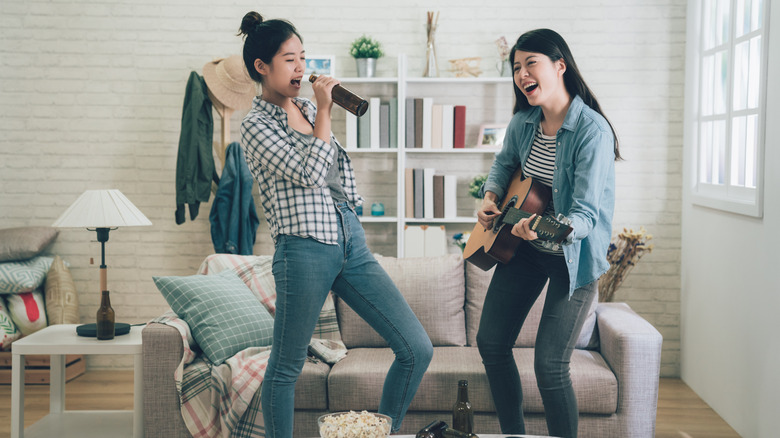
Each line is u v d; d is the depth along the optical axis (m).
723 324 3.80
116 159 4.80
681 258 4.64
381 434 1.96
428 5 4.78
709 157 4.32
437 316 3.42
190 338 3.10
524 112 2.72
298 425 3.05
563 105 2.53
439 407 2.99
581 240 2.51
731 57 3.79
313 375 3.01
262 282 3.48
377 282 2.46
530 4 4.74
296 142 2.34
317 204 2.33
